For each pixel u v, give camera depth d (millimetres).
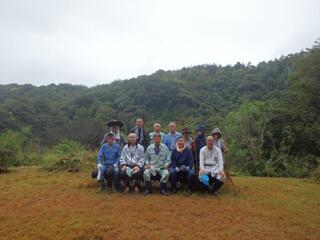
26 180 11969
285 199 9797
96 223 7340
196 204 8742
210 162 9789
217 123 26016
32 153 20375
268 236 6895
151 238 6633
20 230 7117
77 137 38406
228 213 8156
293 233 7102
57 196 9570
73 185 10922
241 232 7035
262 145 19297
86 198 9258
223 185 10711
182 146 9805
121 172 9734
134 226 7199
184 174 9789
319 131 19234
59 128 40562
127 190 9859
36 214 7996
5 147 19047
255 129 19672
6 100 51094
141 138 10984
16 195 9727
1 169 13820
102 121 42406
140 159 9922
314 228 7438
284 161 17547
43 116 45781
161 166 9797
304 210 8750
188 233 6914
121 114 44406
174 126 10648
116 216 7766
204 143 10359
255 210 8477
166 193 9617
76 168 13758
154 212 8055
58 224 7336
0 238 6777
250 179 13195
